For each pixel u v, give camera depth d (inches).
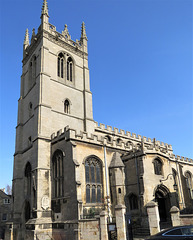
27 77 2097.7
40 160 1498.5
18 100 2122.3
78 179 1296.8
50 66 1873.8
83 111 1966.0
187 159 2277.3
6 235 1642.5
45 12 2007.9
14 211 1664.6
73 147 1379.2
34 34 2113.7
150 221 898.1
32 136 1699.1
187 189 2046.0
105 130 2119.8
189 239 575.8
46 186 1459.2
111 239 966.4
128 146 1777.8
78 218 1187.9
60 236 1268.5
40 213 1358.3
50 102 1749.5
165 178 1547.7
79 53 2180.1
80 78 2082.9
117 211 948.6
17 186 1737.2
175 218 932.0
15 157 1861.5
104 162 1550.2
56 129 1702.8
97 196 1438.2
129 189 1525.6
